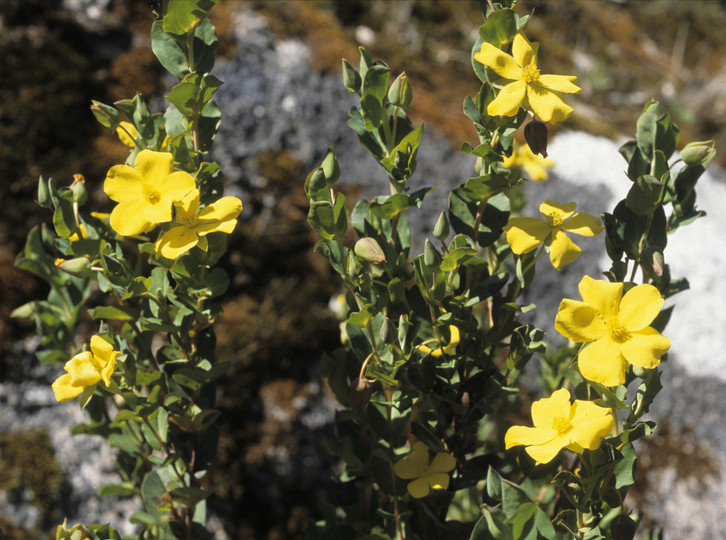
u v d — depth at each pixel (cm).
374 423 75
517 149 101
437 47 150
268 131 114
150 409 74
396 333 71
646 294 69
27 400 94
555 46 178
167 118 75
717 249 125
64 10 111
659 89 187
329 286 110
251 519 96
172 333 75
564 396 70
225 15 120
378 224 74
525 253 73
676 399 116
